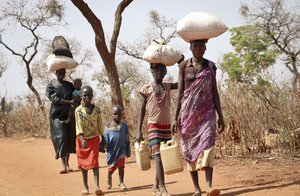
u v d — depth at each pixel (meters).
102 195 6.82
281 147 9.46
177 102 5.98
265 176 6.99
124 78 36.00
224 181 7.07
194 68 5.87
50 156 12.10
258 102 9.72
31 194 6.95
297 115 9.33
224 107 9.93
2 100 26.09
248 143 9.85
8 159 11.25
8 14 31.16
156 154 6.23
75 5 11.55
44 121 21.89
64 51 9.65
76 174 8.98
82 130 7.00
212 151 5.74
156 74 6.34
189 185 7.21
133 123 13.07
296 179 6.65
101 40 11.96
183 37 5.86
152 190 6.91
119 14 12.44
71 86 9.75
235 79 9.98
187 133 5.86
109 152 7.32
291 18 34.53
